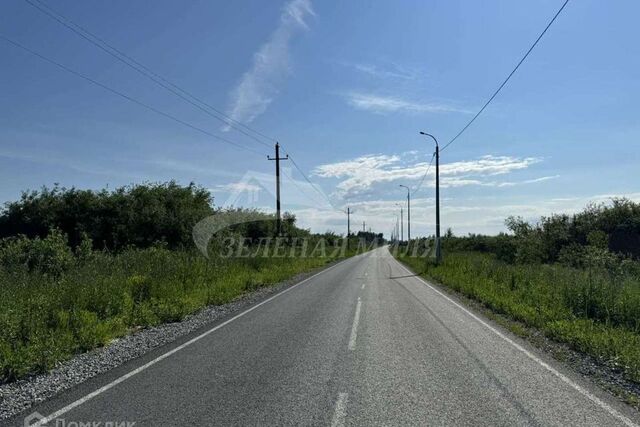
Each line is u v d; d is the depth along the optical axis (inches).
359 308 573.9
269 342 374.6
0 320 360.8
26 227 1423.5
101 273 658.8
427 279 1053.8
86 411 221.9
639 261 1069.1
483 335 406.6
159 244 1244.5
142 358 327.6
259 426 200.7
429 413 216.2
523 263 1237.1
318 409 220.8
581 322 424.8
